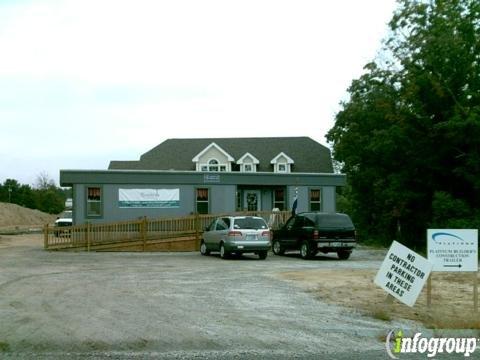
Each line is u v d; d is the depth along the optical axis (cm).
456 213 3158
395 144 3484
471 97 3247
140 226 2847
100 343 868
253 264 2167
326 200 3334
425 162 3447
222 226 2464
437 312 1114
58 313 1089
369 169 3938
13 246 3102
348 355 829
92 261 2250
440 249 1142
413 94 3331
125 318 1045
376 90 3766
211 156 5056
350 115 3991
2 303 1201
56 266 2034
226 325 1002
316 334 952
